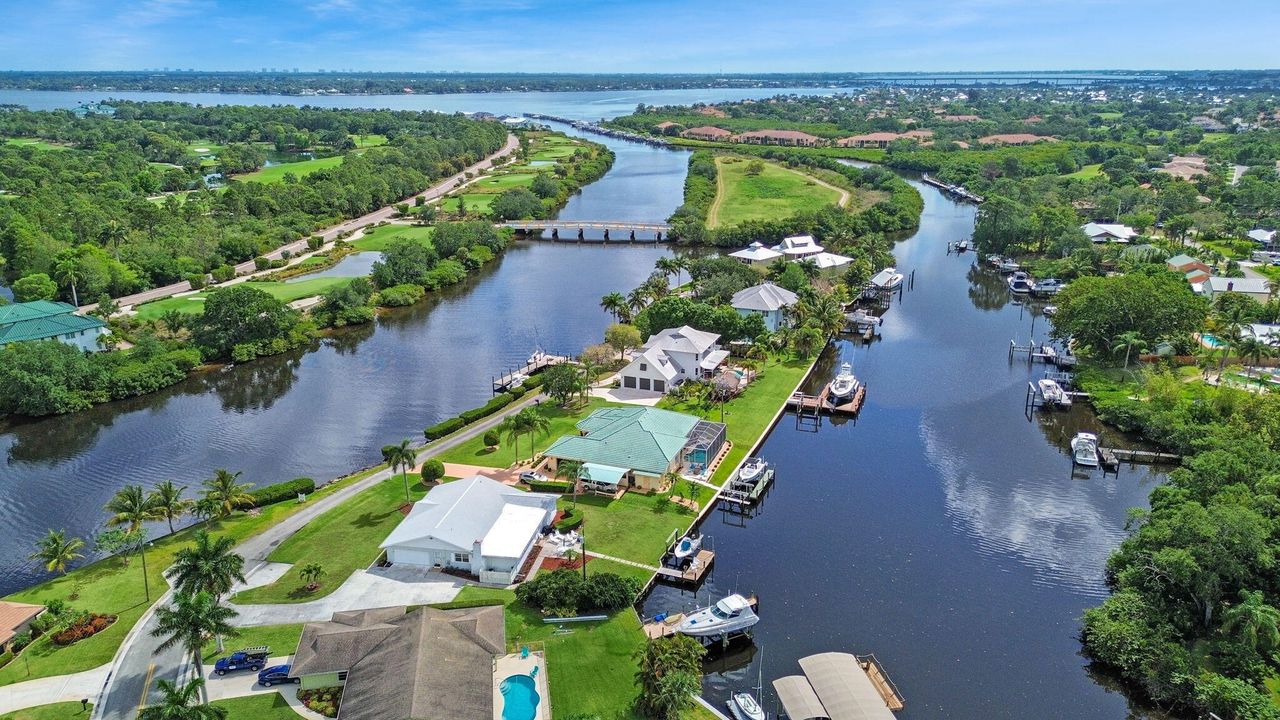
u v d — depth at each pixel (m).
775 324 157.38
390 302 185.12
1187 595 72.50
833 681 63.44
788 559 85.44
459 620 67.31
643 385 128.62
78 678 65.56
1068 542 88.62
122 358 140.00
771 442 113.81
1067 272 188.38
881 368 141.75
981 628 74.56
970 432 116.50
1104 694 66.56
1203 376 127.81
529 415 101.50
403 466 95.56
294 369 148.12
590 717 58.16
